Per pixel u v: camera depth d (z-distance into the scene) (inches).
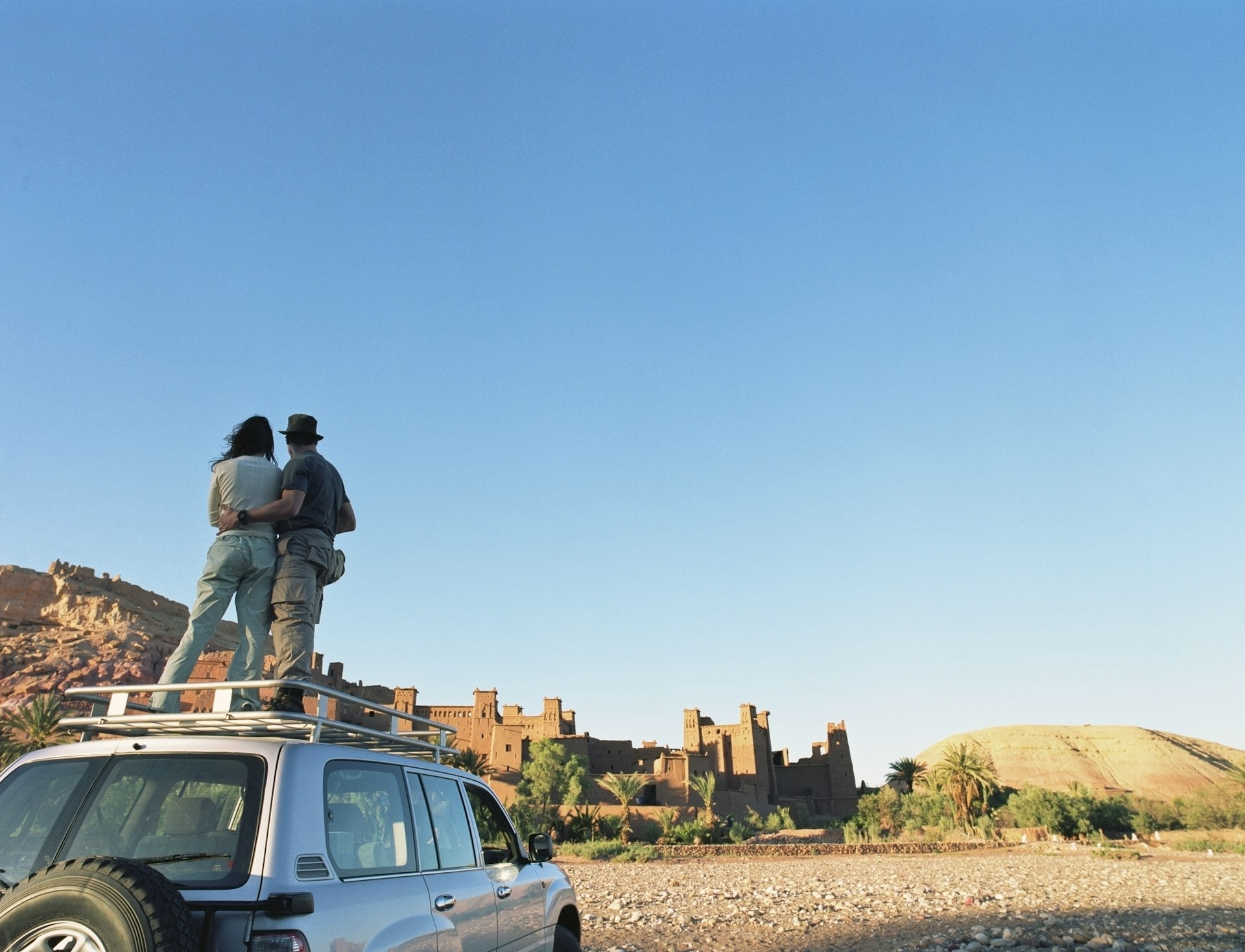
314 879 146.9
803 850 2326.5
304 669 251.9
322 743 169.6
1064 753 6579.7
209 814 148.9
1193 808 3171.8
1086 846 2514.8
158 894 120.6
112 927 115.8
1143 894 940.6
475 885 210.4
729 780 4375.0
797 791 4970.5
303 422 286.8
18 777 163.8
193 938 121.6
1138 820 2920.8
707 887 1130.7
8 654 3619.6
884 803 3425.2
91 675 3543.3
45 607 4163.4
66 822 152.2
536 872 263.9
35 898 119.8
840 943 599.5
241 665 253.3
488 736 3828.7
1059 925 665.6
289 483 264.1
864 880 1227.9
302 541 265.1
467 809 230.5
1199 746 6953.7
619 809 3112.7
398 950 160.7
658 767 3868.1
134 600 4559.5
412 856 188.1
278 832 144.8
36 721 1546.5
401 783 197.2
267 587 262.2
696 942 610.9
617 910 818.8
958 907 827.4
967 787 3107.8
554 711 4013.3
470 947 196.7
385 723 1641.2
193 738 162.7
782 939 625.6
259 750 157.2
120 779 156.6
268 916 133.2
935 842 2637.8
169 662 240.7
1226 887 1041.5
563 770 3442.4
